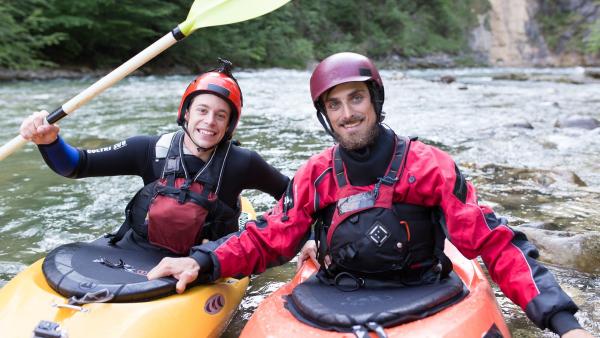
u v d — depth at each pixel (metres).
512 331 2.12
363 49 26.47
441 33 31.44
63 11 15.12
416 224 1.78
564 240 2.78
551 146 5.46
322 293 1.77
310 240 2.27
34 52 13.74
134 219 2.27
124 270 1.99
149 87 11.49
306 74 17.94
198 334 1.87
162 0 18.06
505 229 1.69
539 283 1.62
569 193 3.88
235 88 2.19
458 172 1.79
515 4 33.25
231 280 2.28
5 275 2.64
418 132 6.19
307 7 25.47
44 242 3.06
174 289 1.89
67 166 2.22
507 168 4.51
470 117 7.39
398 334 1.52
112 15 16.05
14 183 4.18
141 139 2.31
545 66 32.00
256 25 21.77
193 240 2.15
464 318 1.60
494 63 31.47
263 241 1.97
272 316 1.71
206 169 2.19
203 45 18.20
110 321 1.71
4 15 13.04
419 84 13.51
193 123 2.14
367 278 1.81
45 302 1.77
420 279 1.80
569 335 1.52
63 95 9.48
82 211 3.58
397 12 28.48
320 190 1.87
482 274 2.00
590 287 2.46
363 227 1.75
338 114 1.77
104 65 16.20
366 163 1.77
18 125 6.39
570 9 33.38
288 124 6.68
